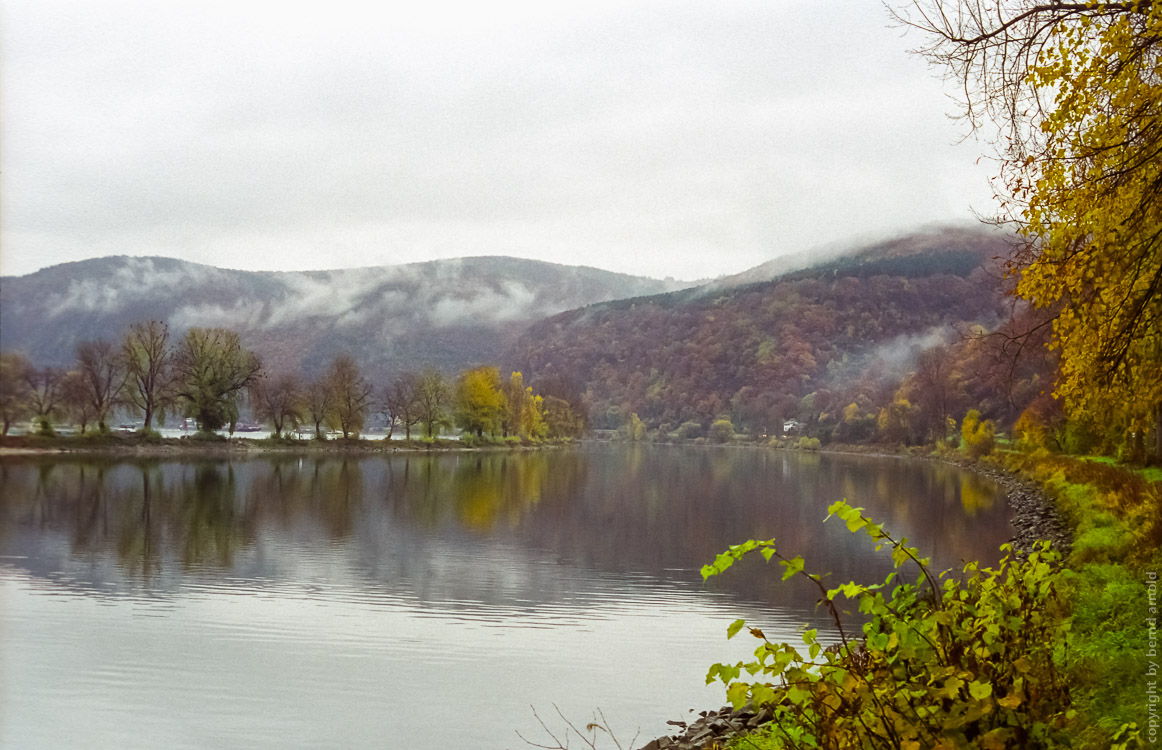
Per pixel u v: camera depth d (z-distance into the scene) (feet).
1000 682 17.04
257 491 179.93
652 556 102.58
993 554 95.96
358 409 378.32
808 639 16.97
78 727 44.70
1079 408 37.37
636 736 42.24
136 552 101.96
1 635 62.08
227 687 50.65
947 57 29.86
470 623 66.59
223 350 303.68
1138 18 27.40
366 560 97.71
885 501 169.07
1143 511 65.98
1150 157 27.37
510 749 41.42
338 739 43.27
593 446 648.38
